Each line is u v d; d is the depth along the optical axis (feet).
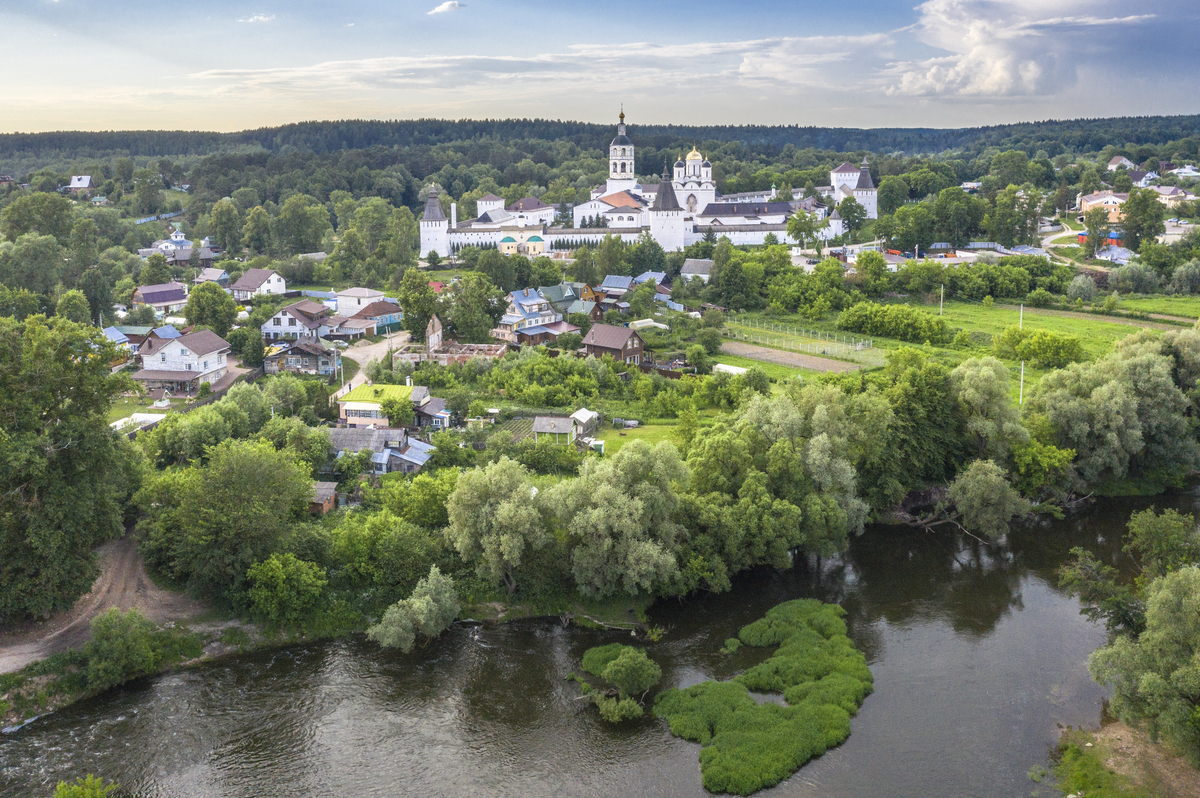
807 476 333.01
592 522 282.36
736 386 489.26
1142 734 232.53
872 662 270.87
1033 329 611.88
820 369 564.30
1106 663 223.30
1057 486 390.63
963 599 312.29
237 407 405.39
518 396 500.74
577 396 497.46
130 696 251.39
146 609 283.18
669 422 473.67
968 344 637.30
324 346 598.34
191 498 288.51
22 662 251.19
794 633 280.51
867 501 375.66
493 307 648.79
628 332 578.66
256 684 258.57
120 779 218.18
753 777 217.97
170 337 570.05
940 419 400.47
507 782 219.20
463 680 261.85
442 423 453.58
